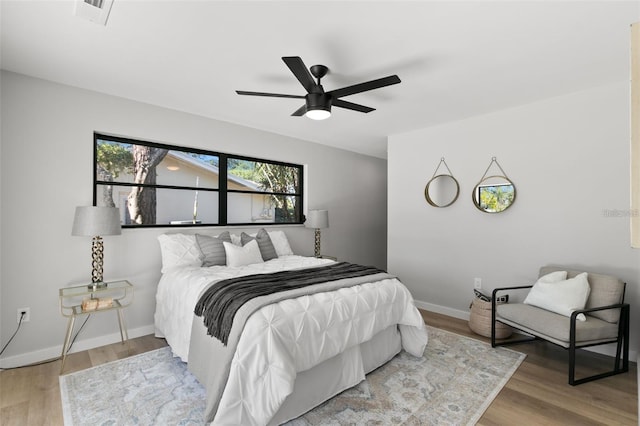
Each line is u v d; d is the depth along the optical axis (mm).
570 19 1898
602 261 2887
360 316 2346
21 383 2338
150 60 2412
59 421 1934
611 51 2260
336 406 2105
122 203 3254
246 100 3223
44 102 2725
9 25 1975
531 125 3289
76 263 2867
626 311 2531
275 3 1770
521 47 2209
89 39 2135
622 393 2258
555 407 2100
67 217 2824
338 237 5340
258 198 4406
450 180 3934
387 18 1890
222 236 3584
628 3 1754
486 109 3473
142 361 2672
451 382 2396
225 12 1851
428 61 2400
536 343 3111
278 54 2309
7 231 2561
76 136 2875
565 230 3086
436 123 3977
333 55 2309
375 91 2973
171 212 3582
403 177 4426
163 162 3543
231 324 1929
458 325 3607
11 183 2578
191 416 1981
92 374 2463
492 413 2039
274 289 2258
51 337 2742
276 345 1828
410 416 2010
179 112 3504
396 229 4504
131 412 2018
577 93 3006
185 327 2496
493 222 3582
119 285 2896
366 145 5203
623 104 2775
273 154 4395
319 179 5020
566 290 2658
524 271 3350
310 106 2365
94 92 2973
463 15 1863
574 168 3031
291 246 4664
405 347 2830
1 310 2539
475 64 2451
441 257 4031
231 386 1742
